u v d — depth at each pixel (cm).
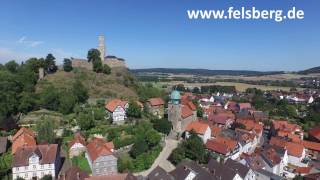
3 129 12762
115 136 12838
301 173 11725
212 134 14600
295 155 12975
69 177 8850
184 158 11831
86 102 17088
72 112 15512
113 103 15738
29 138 11144
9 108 14088
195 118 17088
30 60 18800
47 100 15538
